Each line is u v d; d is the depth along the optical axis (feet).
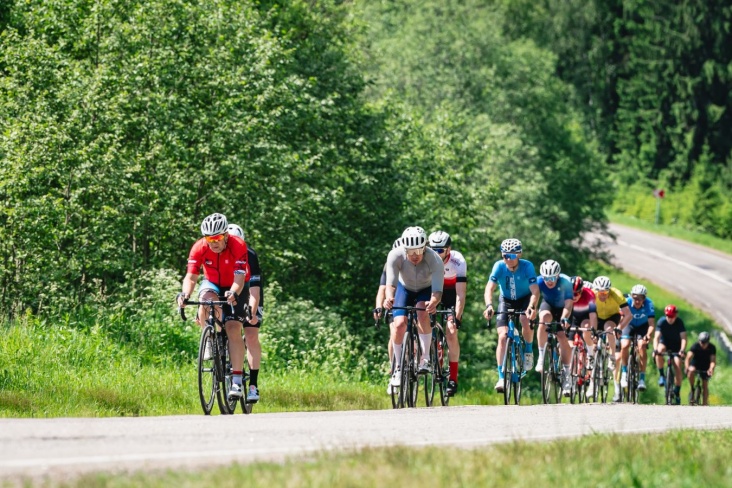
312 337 214.69
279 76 254.88
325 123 278.46
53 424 70.18
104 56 234.38
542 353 153.48
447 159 329.72
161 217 219.41
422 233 117.91
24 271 198.80
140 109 232.12
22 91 217.15
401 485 44.19
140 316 186.70
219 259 101.71
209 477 45.06
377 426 74.69
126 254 213.87
